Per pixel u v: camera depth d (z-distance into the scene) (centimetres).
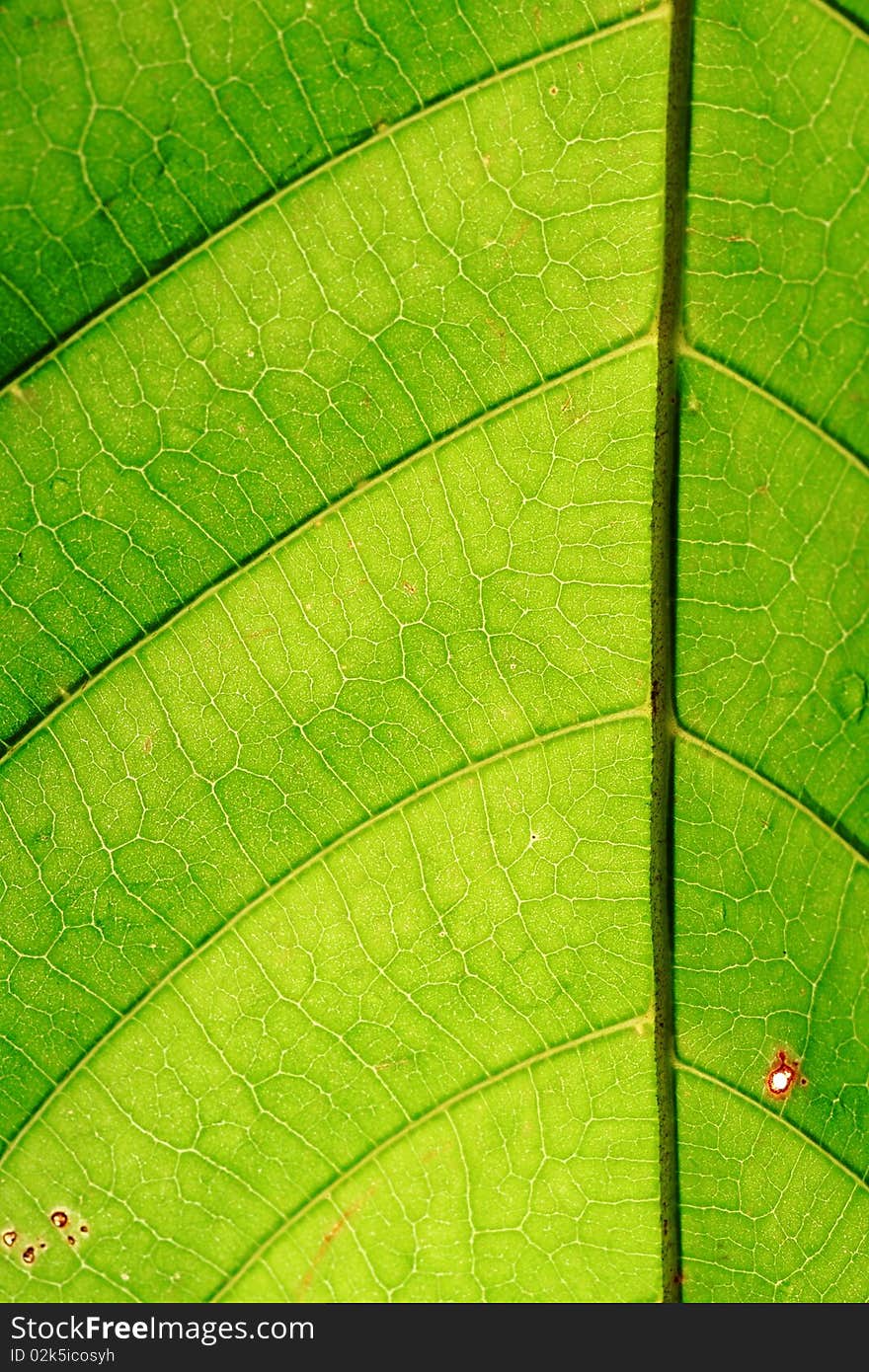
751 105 25
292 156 25
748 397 25
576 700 25
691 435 25
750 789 25
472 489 25
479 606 25
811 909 25
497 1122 26
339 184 25
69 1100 26
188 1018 26
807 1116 26
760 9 25
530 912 26
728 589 25
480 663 25
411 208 25
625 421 25
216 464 25
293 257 25
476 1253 26
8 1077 25
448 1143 26
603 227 25
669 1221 26
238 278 25
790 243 25
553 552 25
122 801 25
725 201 25
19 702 25
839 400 25
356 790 25
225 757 25
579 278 25
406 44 25
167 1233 26
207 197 25
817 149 25
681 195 25
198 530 25
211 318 25
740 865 25
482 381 25
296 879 26
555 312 25
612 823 25
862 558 25
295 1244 26
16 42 24
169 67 25
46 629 25
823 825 25
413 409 25
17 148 25
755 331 25
